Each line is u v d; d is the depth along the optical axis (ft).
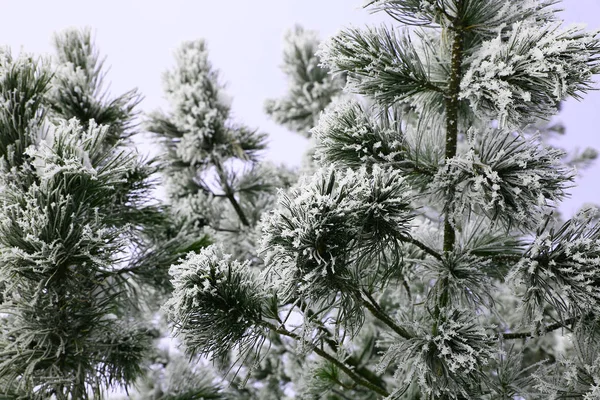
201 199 17.53
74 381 8.84
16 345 8.64
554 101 6.89
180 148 18.24
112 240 8.88
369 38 7.44
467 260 7.62
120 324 10.91
